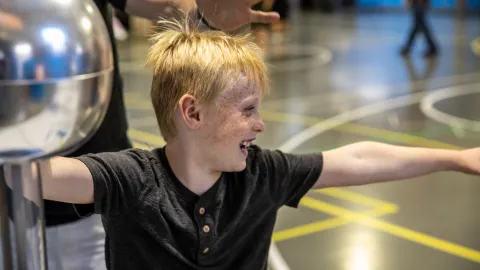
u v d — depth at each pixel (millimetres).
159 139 6613
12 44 706
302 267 3936
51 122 750
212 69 1473
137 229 1510
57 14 740
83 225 1959
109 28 1967
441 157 1712
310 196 5191
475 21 19516
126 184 1460
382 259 4043
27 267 854
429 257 4062
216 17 1771
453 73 11078
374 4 24328
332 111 8344
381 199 5105
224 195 1578
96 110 810
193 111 1490
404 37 16188
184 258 1541
